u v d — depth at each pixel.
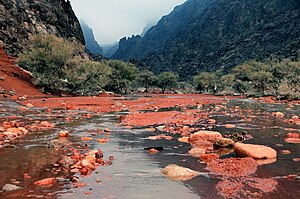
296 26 183.25
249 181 8.51
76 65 57.53
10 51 68.31
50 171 9.11
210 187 8.02
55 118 21.94
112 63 93.25
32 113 24.47
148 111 28.94
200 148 12.37
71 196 7.22
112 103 36.94
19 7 88.44
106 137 15.05
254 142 13.96
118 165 10.09
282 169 9.71
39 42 56.06
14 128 15.38
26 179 8.36
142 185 8.14
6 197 7.06
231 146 13.05
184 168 9.26
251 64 110.44
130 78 96.50
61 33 104.06
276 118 23.20
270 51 176.62
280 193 7.57
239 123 20.23
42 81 51.91
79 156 10.62
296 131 17.05
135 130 17.28
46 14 99.50
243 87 100.75
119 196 7.32
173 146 13.15
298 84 69.56
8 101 33.53
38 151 11.53
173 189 7.87
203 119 22.30
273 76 84.56
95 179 8.55
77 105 33.44
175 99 52.88
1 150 11.62
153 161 10.65
